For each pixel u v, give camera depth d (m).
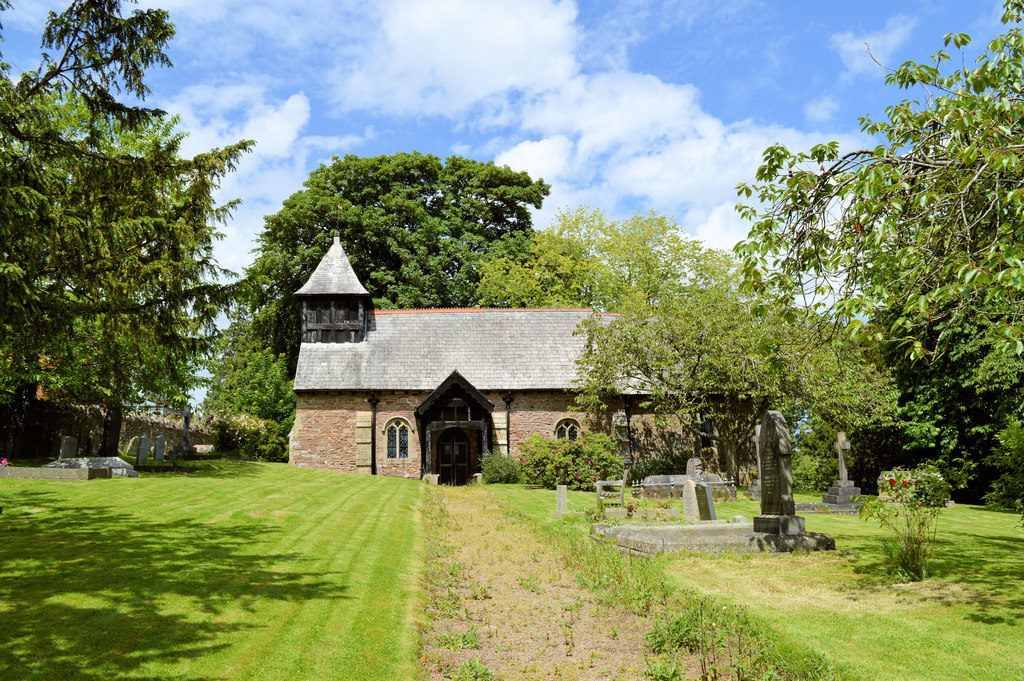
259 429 34.25
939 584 9.10
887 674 5.79
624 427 28.58
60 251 11.29
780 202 8.67
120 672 5.73
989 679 5.69
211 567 9.41
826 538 11.89
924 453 29.48
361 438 31.55
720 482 22.42
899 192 8.06
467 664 6.46
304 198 41.44
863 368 25.22
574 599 9.27
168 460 25.41
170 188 12.84
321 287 33.53
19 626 6.70
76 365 20.20
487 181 46.09
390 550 11.60
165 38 11.39
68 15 10.73
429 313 35.22
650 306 28.92
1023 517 12.89
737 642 6.93
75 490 16.59
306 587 8.62
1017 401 20.09
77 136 18.08
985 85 8.12
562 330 35.00
